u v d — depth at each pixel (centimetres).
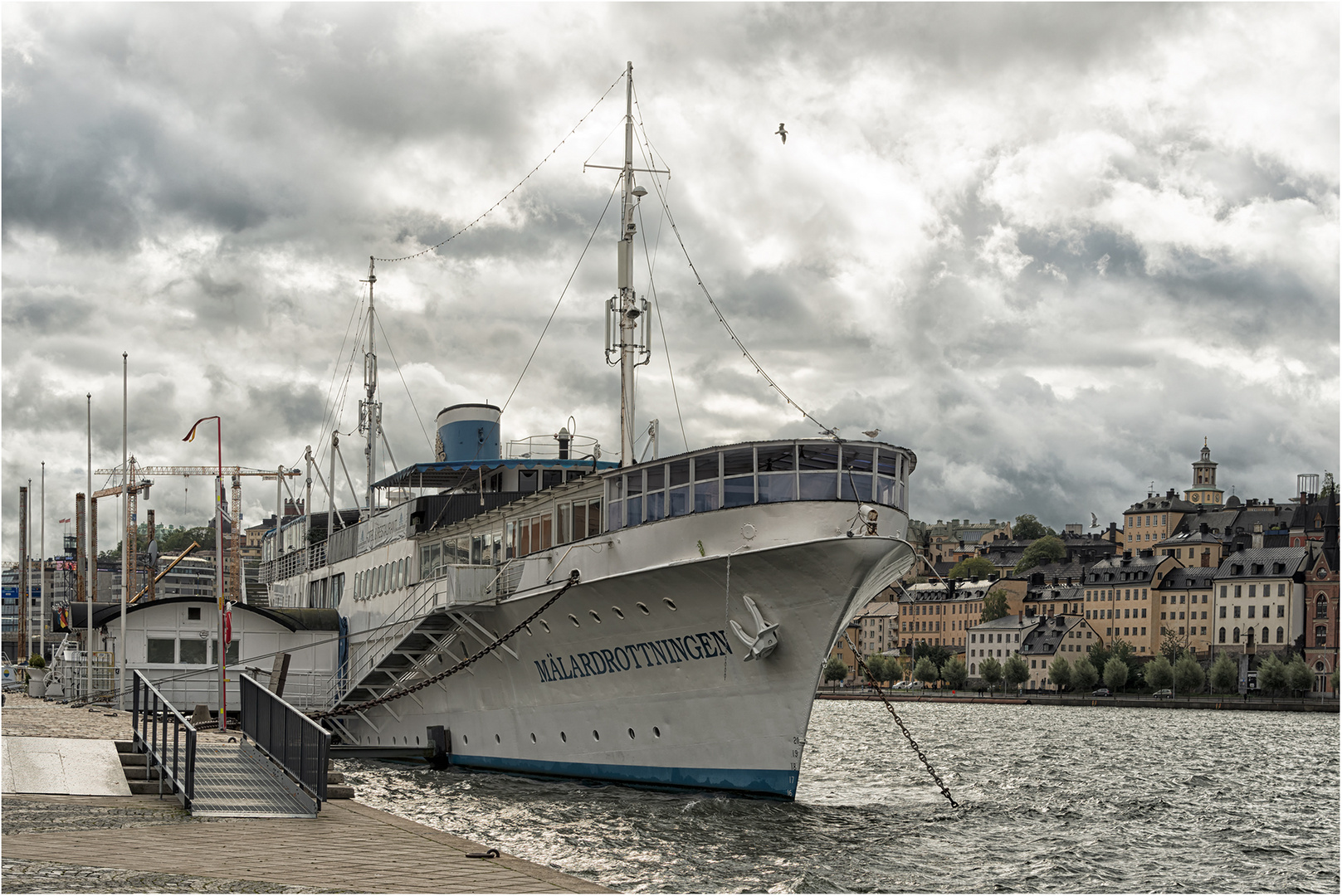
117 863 1703
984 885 2744
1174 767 6969
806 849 2902
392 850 1894
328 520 6122
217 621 5441
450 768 4316
